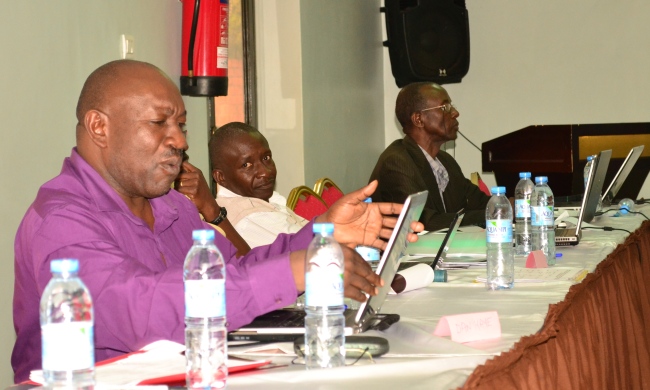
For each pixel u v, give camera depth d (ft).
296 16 15.61
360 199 6.26
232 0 15.07
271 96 15.79
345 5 18.54
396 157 13.83
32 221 5.79
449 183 14.75
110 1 10.12
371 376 4.24
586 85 20.95
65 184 6.09
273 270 4.99
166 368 4.52
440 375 4.22
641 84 20.59
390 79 21.85
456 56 20.43
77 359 3.57
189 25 11.57
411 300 6.71
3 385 8.17
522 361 4.91
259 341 5.20
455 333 5.13
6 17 8.21
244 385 4.15
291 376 4.26
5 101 8.17
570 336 6.23
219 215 9.14
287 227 10.12
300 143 15.76
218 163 10.68
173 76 11.75
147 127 6.07
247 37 15.33
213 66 11.62
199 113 12.51
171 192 7.22
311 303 4.51
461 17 20.42
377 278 5.24
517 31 21.33
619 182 15.21
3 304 8.15
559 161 16.25
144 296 5.12
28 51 8.55
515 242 9.93
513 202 12.47
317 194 12.52
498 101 21.52
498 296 6.82
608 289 8.63
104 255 5.44
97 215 6.00
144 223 6.34
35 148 8.66
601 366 7.33
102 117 6.08
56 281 3.71
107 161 6.14
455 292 7.12
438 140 14.47
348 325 5.15
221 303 4.23
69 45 9.29
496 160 16.81
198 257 4.76
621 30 20.68
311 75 16.28
